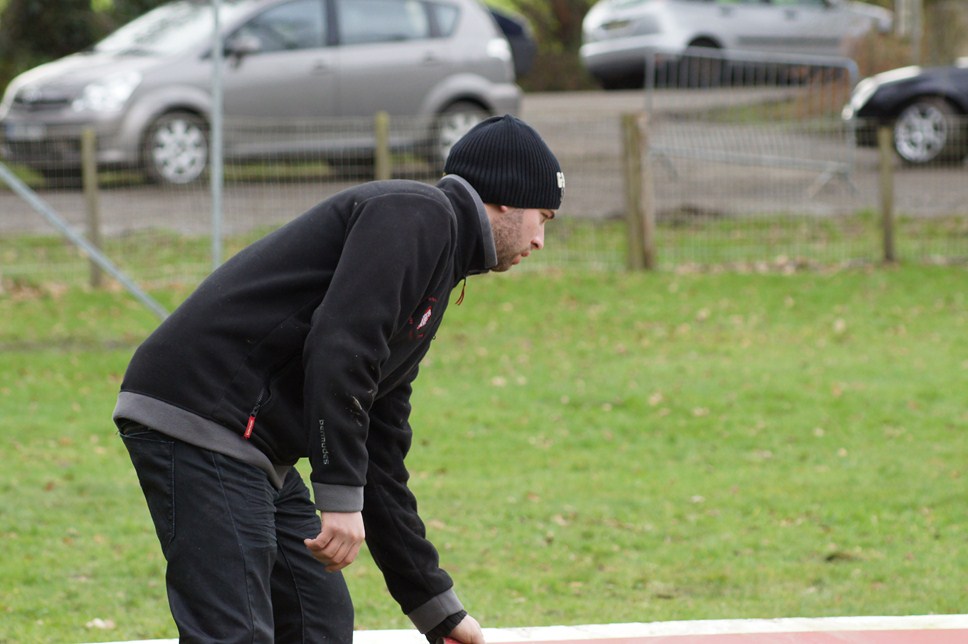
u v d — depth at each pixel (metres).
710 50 63.09
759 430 25.09
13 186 29.48
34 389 27.59
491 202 9.49
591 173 45.62
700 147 48.25
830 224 43.41
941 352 30.94
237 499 9.05
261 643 8.98
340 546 8.80
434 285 9.18
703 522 19.89
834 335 32.72
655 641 13.30
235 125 42.31
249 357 9.09
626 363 30.14
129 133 43.12
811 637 13.38
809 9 68.38
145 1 65.12
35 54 64.31
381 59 47.75
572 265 39.91
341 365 8.62
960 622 13.73
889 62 66.19
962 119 48.31
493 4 112.31
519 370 29.55
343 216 9.16
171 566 9.04
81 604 16.09
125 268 37.72
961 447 23.80
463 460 23.23
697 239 42.28
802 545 18.81
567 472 22.64
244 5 46.72
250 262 9.18
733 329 33.38
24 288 36.47
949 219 43.78
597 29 69.88
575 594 16.88
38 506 20.14
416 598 10.58
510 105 49.75
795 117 49.12
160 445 9.02
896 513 20.27
